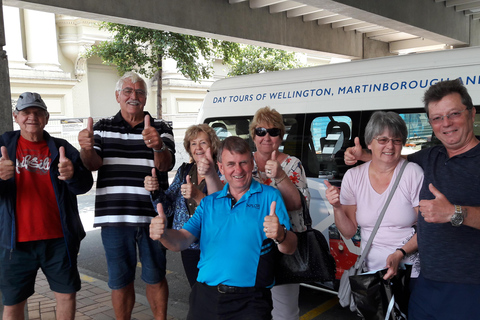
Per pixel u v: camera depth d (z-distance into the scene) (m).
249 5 10.74
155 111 21.66
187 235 2.71
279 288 3.24
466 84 3.87
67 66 19.66
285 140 5.16
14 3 7.36
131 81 3.71
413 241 2.55
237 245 2.57
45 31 17.95
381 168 2.64
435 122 2.36
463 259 2.29
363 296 2.57
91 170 3.64
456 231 2.30
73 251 3.55
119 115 3.81
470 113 2.32
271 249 2.64
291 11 11.68
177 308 4.79
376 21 10.15
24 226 3.36
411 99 4.16
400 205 2.58
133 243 3.83
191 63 12.93
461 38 12.56
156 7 8.95
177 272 6.25
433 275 2.38
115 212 3.70
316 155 4.86
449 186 2.35
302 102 5.02
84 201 12.05
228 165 2.60
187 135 3.59
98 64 20.92
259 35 11.05
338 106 4.67
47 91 18.12
